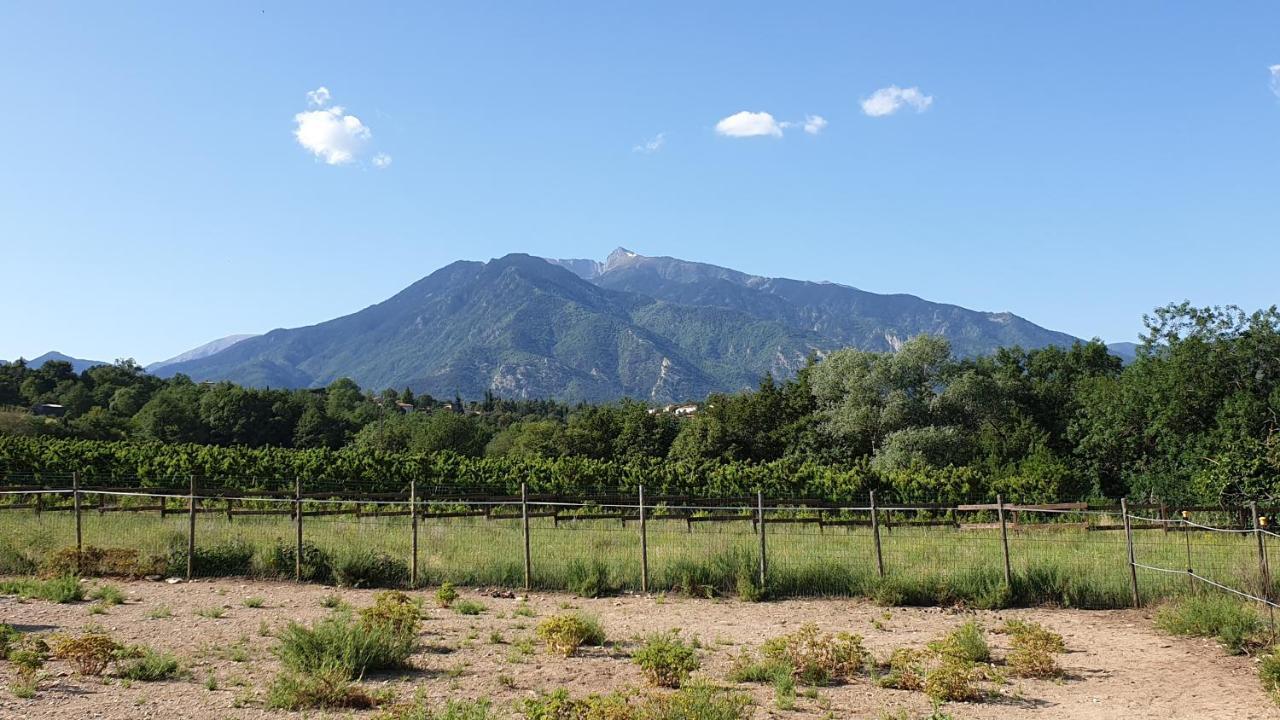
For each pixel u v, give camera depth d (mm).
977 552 20156
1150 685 10484
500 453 100438
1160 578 16109
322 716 8516
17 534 20906
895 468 49812
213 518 27328
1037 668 10898
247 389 114750
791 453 61094
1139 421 44750
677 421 90250
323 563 17828
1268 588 14391
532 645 12117
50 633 11992
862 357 56656
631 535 23906
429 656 11430
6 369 132625
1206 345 43250
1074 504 21266
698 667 10906
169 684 9555
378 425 106688
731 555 17828
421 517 28578
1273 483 30766
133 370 151375
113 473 43188
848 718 8969
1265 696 9945
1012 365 69812
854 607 15820
